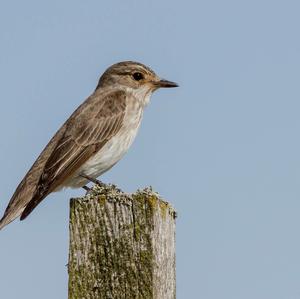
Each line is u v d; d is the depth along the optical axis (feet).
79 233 34.86
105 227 34.58
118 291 33.86
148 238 33.99
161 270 34.47
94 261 34.45
